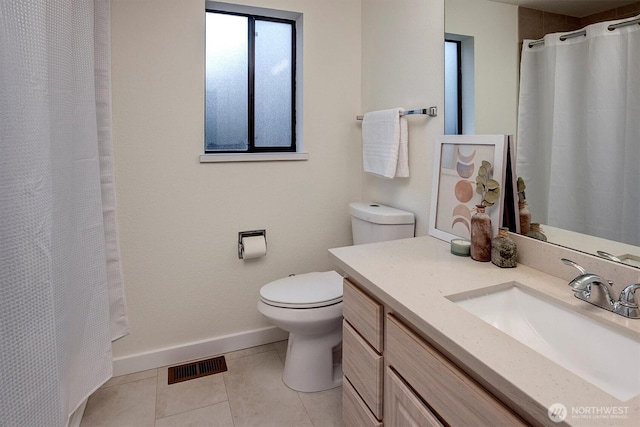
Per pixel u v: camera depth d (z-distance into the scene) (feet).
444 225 5.33
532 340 3.42
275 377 6.48
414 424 3.37
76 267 4.69
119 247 5.91
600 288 3.17
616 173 3.35
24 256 2.84
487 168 4.46
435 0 5.48
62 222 4.16
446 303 3.33
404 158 6.22
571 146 3.70
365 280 3.99
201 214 6.73
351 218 7.80
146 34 6.07
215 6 6.74
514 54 4.23
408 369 3.46
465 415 2.76
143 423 5.40
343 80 7.54
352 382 4.58
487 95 4.62
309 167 7.44
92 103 4.98
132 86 6.07
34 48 2.97
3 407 2.69
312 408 5.72
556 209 3.90
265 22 7.34
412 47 6.03
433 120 5.67
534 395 2.15
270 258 7.33
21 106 2.84
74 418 5.20
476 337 2.77
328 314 5.72
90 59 4.92
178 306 6.77
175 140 6.41
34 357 2.89
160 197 6.43
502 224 4.44
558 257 3.87
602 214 3.47
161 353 6.70
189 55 6.36
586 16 3.48
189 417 5.52
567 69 3.68
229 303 7.13
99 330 5.19
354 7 7.50
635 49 3.15
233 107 7.33
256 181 7.06
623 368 2.80
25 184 2.85
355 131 7.73
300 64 7.31
